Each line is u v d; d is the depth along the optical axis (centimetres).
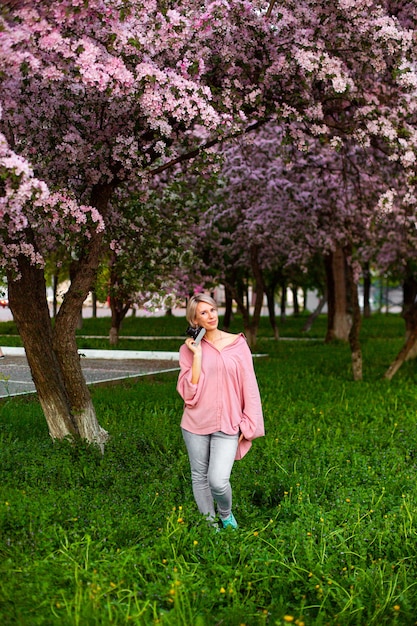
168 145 803
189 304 550
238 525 572
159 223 1070
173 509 544
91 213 654
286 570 469
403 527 537
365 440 880
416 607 433
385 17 792
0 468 682
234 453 544
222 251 2245
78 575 433
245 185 1862
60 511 534
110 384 1472
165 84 651
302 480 667
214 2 709
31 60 543
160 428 918
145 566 454
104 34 632
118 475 675
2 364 1900
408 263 2519
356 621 411
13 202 509
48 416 816
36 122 755
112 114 747
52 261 1152
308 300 7575
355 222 1911
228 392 541
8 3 544
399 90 902
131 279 1099
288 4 810
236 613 402
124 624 384
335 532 506
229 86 806
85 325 3591
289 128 907
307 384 1455
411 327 1984
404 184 1409
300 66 806
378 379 1585
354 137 889
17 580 422
